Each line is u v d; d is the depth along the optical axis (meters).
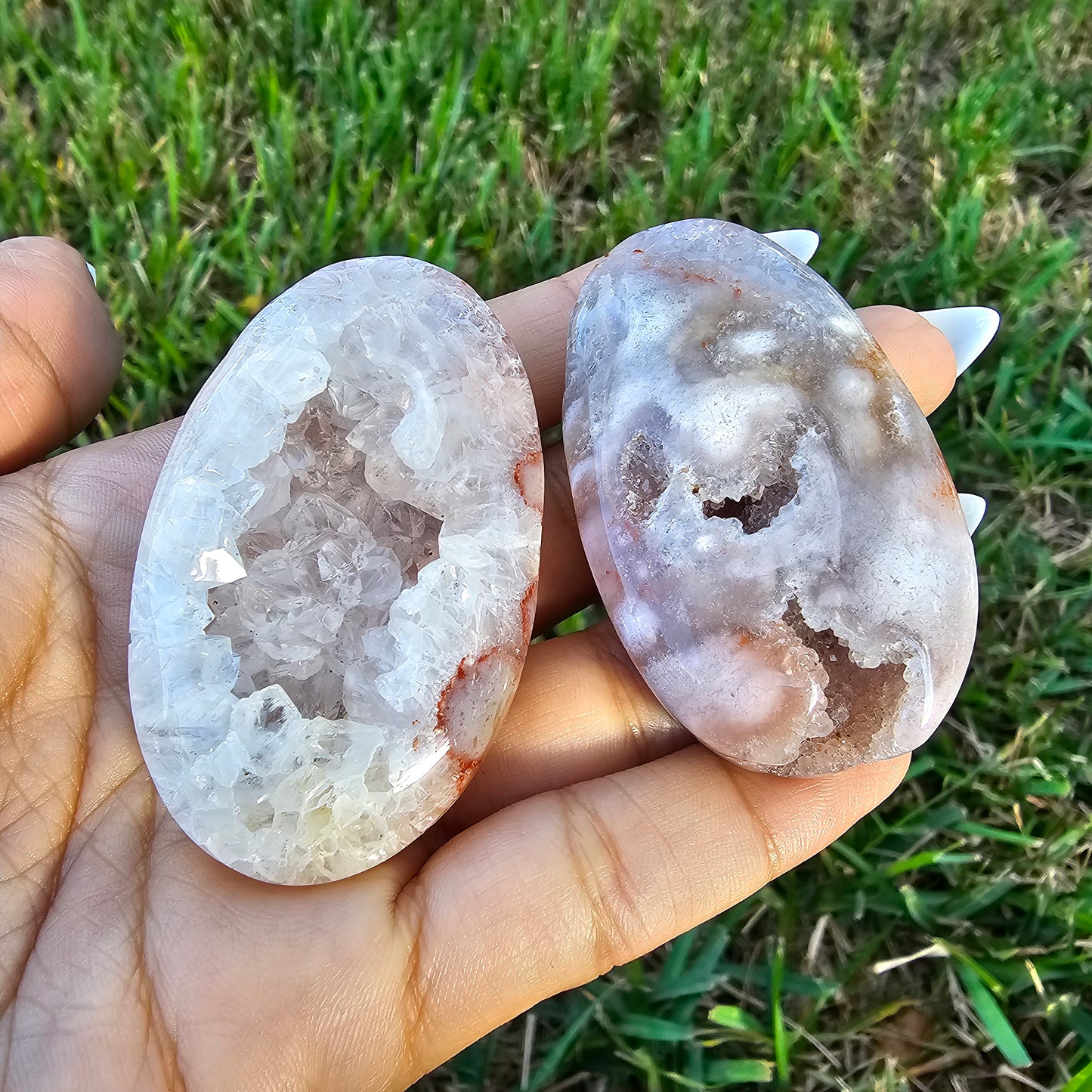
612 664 0.13
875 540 0.11
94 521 0.13
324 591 0.12
